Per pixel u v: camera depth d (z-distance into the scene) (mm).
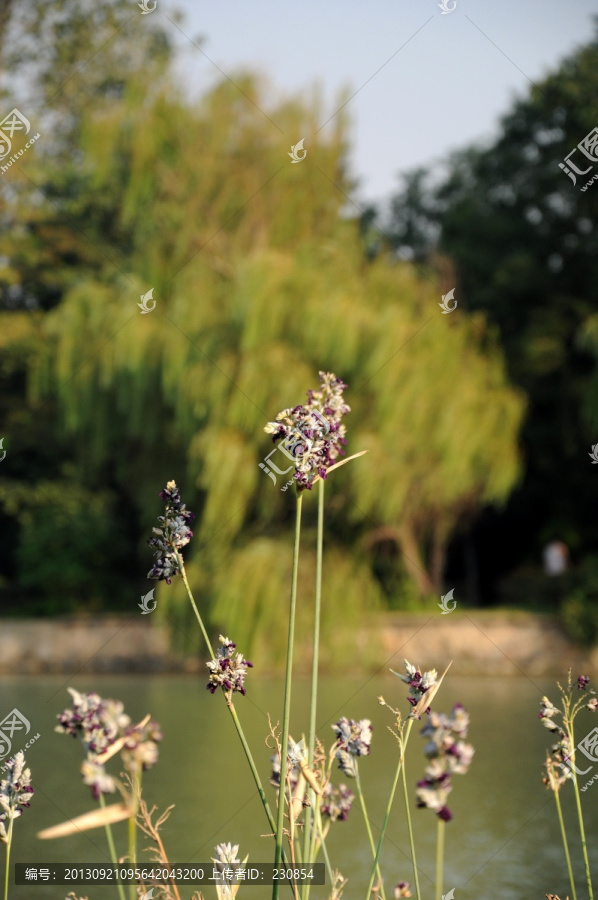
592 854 5422
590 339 17359
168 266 15531
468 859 5309
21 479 22688
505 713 10438
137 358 15016
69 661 16844
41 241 23328
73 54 21719
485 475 15195
